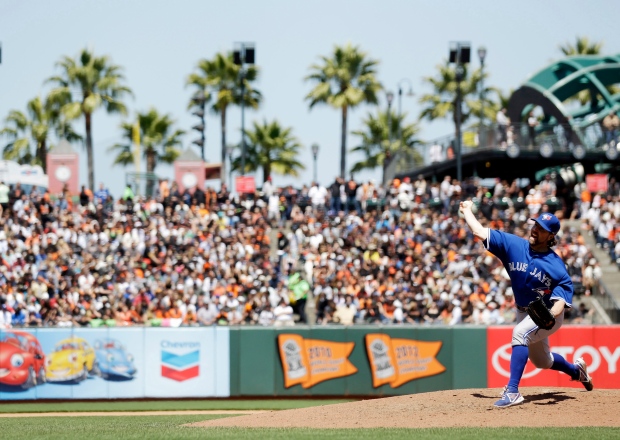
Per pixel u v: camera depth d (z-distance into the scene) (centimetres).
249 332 7681
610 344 7412
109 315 8631
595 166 13938
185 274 9431
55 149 14225
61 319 8506
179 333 7656
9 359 7500
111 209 11800
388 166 15962
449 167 13688
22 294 8869
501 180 15112
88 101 19225
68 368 7544
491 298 8738
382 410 3878
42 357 7525
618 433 3122
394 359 7669
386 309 8750
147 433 3544
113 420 5744
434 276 9519
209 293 9106
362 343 7700
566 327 7450
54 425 4653
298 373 7669
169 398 7600
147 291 9031
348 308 8762
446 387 7619
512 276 3581
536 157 12988
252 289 9150
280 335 7700
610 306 8800
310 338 7700
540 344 3762
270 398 7656
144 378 7600
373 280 9350
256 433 3403
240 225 10781
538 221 3497
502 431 3219
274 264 10088
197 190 11612
